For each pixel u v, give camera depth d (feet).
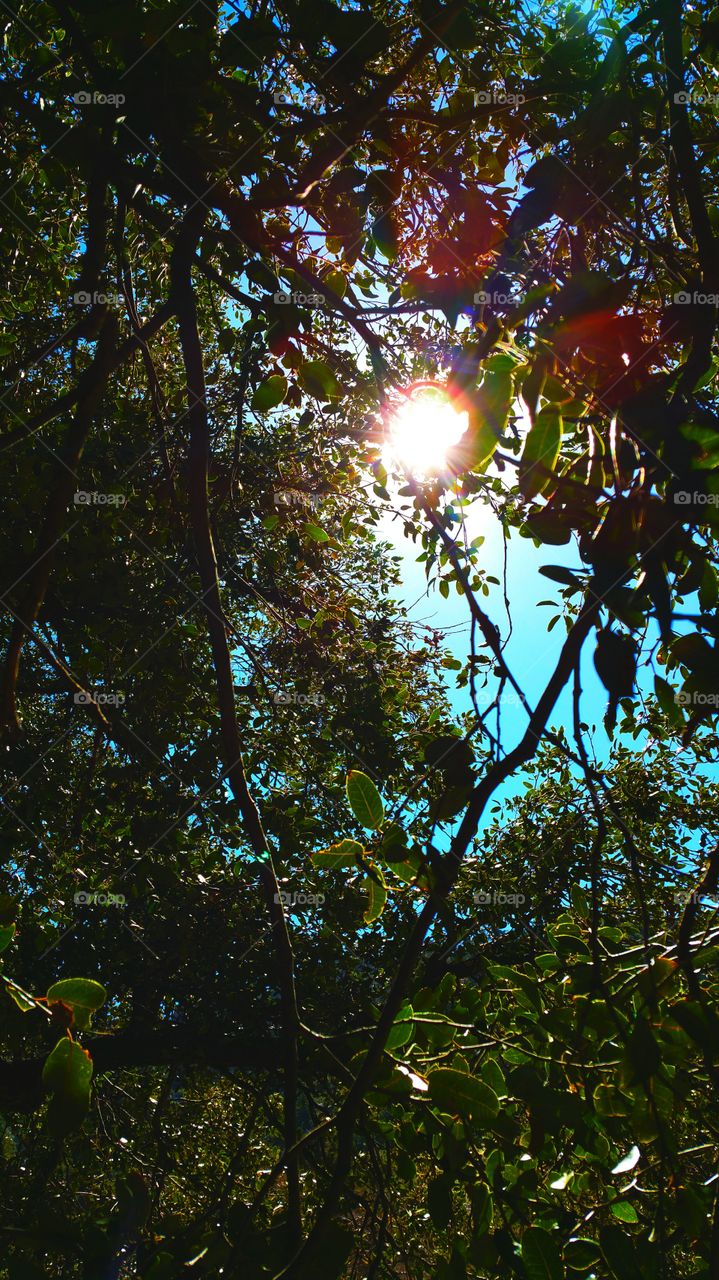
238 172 6.36
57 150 6.18
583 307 3.49
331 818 17.49
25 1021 12.64
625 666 3.26
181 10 5.69
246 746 17.01
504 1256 4.76
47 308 17.79
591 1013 5.19
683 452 3.15
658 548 3.12
